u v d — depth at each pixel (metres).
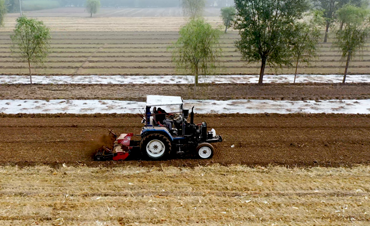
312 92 22.62
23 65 30.77
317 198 9.55
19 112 17.77
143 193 9.71
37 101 19.86
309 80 26.44
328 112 18.31
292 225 8.27
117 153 11.76
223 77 27.28
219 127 15.75
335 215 8.70
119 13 116.81
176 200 9.34
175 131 12.23
